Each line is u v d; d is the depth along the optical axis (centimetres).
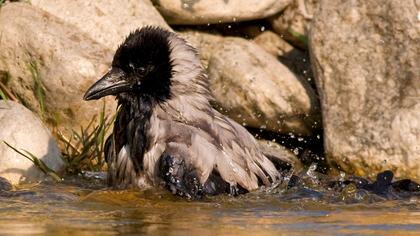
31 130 1308
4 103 1338
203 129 1186
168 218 1012
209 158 1161
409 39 1429
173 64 1194
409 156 1380
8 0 1498
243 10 1565
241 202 1115
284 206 1098
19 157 1284
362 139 1414
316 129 1505
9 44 1409
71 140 1392
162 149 1170
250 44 1548
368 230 952
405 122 1387
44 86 1395
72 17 1458
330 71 1462
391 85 1427
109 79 1190
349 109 1438
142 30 1200
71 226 959
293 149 1515
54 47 1391
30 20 1417
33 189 1200
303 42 1608
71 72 1377
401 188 1202
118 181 1208
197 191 1132
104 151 1268
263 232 936
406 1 1432
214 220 1004
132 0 1508
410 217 1036
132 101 1199
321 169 1475
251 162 1205
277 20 1623
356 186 1187
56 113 1401
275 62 1515
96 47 1417
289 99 1483
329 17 1473
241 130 1225
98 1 1483
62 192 1172
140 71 1188
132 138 1190
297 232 938
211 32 1606
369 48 1447
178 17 1566
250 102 1472
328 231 946
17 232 923
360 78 1442
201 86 1209
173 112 1190
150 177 1171
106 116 1399
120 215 1027
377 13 1448
